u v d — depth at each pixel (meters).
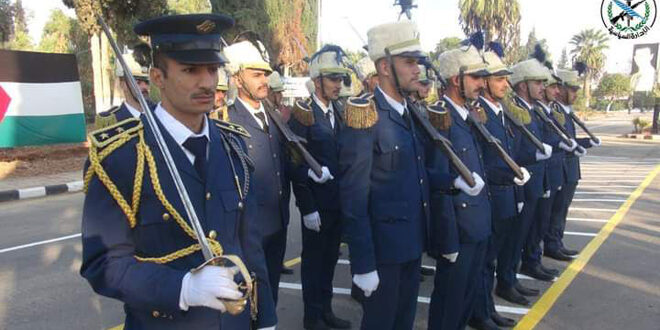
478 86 3.32
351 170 2.54
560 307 4.17
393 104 2.76
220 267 1.40
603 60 44.97
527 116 4.49
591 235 6.33
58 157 12.20
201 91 1.57
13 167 10.84
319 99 4.27
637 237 6.22
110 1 11.24
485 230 3.18
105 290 1.44
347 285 4.80
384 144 2.63
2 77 10.23
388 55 2.67
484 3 25.17
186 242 1.54
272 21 21.53
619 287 4.58
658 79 25.33
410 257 2.69
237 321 1.70
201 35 1.54
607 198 8.80
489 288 3.82
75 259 5.35
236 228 1.71
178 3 20.22
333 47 4.20
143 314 1.56
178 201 1.54
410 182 2.71
